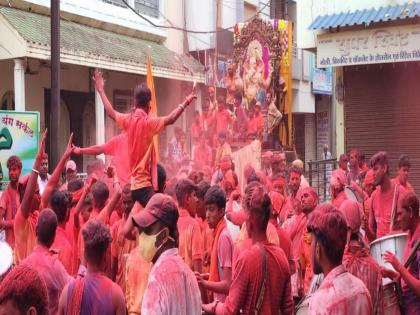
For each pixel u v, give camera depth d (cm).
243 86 1800
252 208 365
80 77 1680
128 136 516
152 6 1923
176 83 1961
